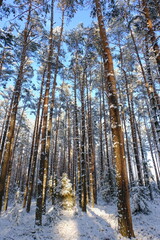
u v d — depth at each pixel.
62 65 15.53
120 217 5.73
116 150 6.52
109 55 7.96
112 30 10.84
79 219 9.82
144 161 16.92
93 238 6.81
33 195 31.03
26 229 7.99
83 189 12.06
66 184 13.95
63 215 10.72
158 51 6.85
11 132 8.91
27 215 11.23
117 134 6.72
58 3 12.84
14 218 9.63
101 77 18.48
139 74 17.02
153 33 7.29
